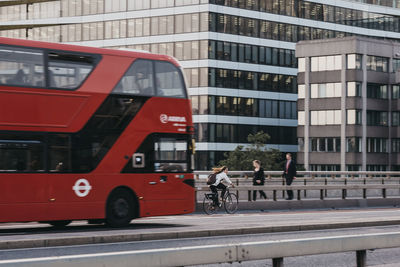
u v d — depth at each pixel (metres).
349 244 7.03
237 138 81.06
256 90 83.00
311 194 30.30
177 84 18.00
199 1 78.88
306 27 87.19
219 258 6.24
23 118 15.16
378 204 28.80
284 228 15.78
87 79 16.27
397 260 11.91
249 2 82.31
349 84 76.50
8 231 16.17
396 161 79.19
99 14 82.19
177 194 17.81
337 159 77.25
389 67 79.19
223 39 80.00
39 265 5.23
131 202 17.02
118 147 16.67
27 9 84.75
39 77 15.48
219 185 23.27
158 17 80.25
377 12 93.06
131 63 17.11
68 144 15.81
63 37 83.81
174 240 13.80
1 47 15.09
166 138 17.64
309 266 11.10
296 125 86.88
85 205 16.05
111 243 13.20
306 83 79.31
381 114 78.75
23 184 15.09
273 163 71.50
